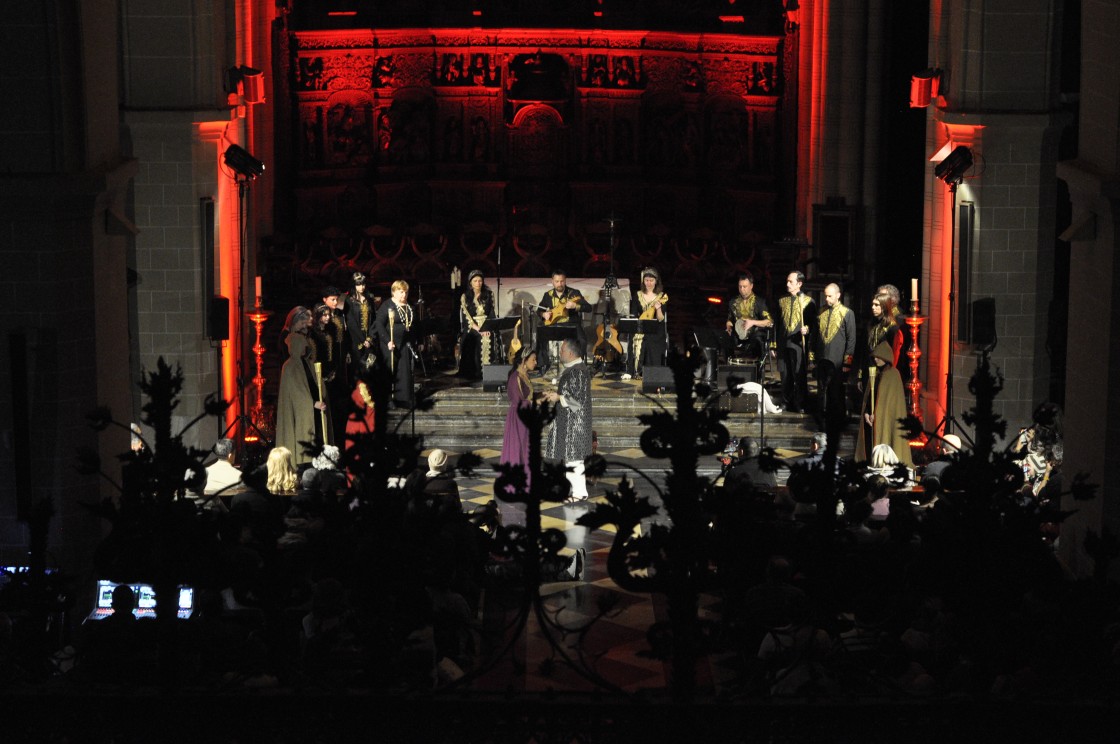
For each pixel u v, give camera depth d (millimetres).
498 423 22031
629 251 32438
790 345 21719
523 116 32969
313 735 4543
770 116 32000
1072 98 24797
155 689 4613
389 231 32125
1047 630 4809
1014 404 19406
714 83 32250
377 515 4645
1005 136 18922
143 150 19375
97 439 13922
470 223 32625
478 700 4527
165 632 4699
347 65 32156
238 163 20094
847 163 26297
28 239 13297
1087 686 4793
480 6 32125
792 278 21734
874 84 26031
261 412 21828
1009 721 4512
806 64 28688
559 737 4531
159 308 19609
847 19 25938
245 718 4520
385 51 32281
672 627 4562
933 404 20609
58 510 13523
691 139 32594
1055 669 4809
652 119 32750
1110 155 12961
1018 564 4797
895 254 26531
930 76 19859
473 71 32625
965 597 4832
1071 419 14055
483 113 32812
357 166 32625
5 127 13102
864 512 5223
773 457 4902
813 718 4520
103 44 13883
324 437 19375
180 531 4676
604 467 4609
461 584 10617
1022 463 16422
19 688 4633
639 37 32188
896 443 19312
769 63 31844
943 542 4844
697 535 4523
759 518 4707
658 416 4559
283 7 29781
